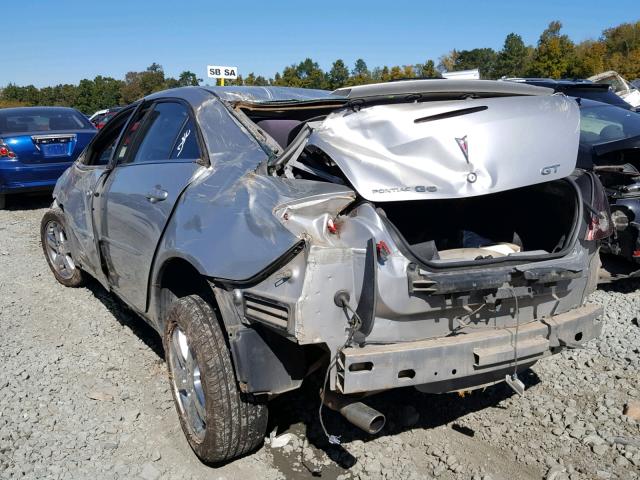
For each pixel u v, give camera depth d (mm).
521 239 3633
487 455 3336
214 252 2961
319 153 3104
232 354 2857
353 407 2732
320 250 2582
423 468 3215
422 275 2680
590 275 3389
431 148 2885
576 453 3346
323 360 2873
